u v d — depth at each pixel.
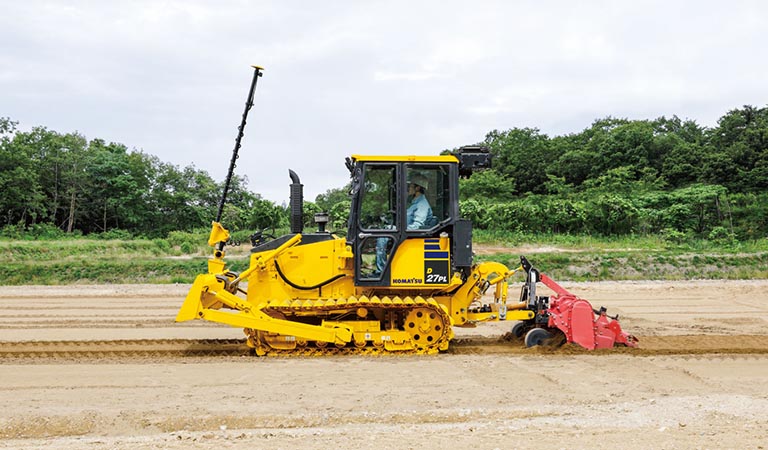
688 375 7.61
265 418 5.76
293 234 9.13
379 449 4.89
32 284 20.05
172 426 5.60
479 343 9.69
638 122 53.88
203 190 47.28
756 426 5.52
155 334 10.71
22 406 6.15
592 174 48.62
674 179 45.16
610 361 8.37
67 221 45.00
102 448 4.96
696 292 18.08
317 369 7.82
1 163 41.00
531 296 9.46
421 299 8.67
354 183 8.87
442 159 8.80
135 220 44.53
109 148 47.84
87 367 8.00
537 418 5.82
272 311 8.77
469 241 8.81
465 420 5.79
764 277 22.16
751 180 42.22
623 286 19.22
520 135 55.91
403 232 8.76
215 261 9.01
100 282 20.67
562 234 32.84
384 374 7.55
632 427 5.50
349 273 8.96
